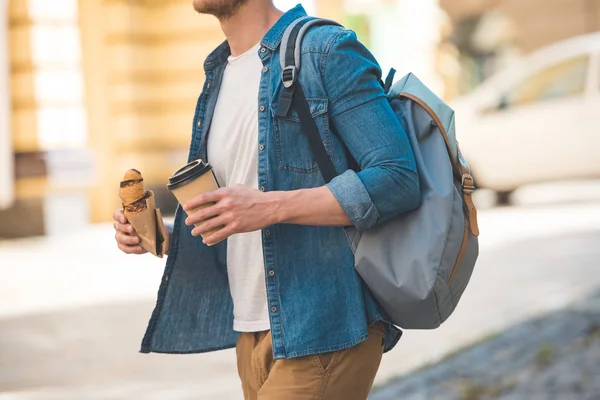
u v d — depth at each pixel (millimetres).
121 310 17156
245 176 5797
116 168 30453
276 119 5582
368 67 5523
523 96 29094
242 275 5926
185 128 30828
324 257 5629
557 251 20516
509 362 12773
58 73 29719
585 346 13164
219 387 12320
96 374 13117
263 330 5867
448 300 5680
